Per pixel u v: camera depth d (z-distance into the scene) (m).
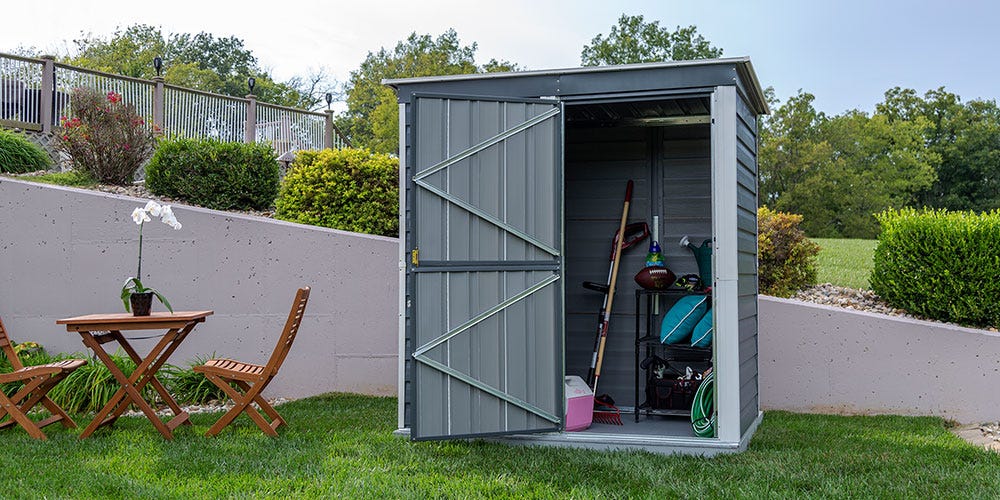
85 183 7.89
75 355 6.68
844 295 7.24
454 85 4.84
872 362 6.18
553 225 4.69
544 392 4.69
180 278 6.87
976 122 29.94
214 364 5.08
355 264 6.75
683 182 5.79
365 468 4.12
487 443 4.75
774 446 4.74
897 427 5.51
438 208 4.59
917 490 3.74
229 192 7.71
